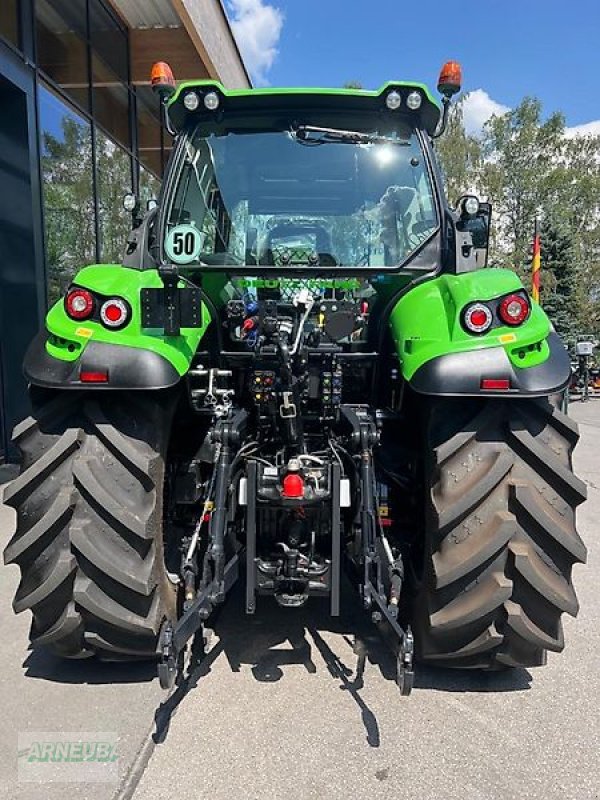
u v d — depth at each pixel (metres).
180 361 2.32
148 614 2.36
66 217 7.12
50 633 2.37
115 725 2.31
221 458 2.46
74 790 1.99
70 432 2.36
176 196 2.90
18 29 5.99
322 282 2.88
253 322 2.60
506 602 2.30
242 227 3.00
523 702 2.47
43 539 2.30
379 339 2.88
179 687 2.53
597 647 2.91
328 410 2.58
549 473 2.33
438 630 2.35
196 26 8.41
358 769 2.08
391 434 2.93
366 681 2.60
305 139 2.92
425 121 2.96
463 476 2.32
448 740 2.23
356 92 2.79
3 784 2.02
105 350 2.23
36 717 2.35
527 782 2.04
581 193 37.62
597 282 31.50
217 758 2.13
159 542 2.43
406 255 2.93
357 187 2.96
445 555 2.32
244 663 2.73
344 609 3.23
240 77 11.69
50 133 6.75
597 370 17.75
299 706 2.43
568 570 2.36
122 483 2.34
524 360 2.27
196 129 2.92
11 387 6.24
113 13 8.39
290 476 2.38
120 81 8.73
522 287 2.29
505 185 38.22
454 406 2.43
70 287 2.33
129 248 3.06
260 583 2.46
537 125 39.19
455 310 2.30
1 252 6.20
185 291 2.27
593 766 2.11
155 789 2.00
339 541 2.42
